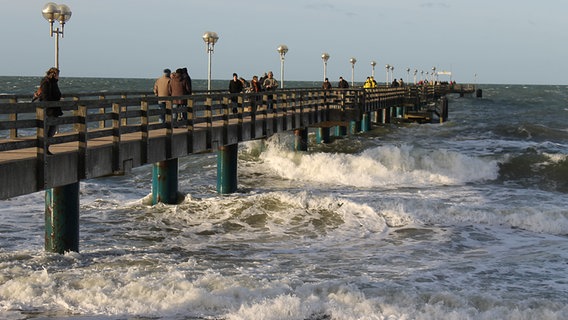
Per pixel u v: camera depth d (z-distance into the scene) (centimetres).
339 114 3841
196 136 2172
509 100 13725
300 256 1823
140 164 1827
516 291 1502
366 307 1327
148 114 1853
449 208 2320
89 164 1595
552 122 7125
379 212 2292
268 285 1434
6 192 1342
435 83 12450
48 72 1739
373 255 1847
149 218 2239
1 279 1458
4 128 1345
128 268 1609
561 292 1502
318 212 2292
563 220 2230
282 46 4297
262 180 3192
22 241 1889
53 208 1703
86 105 1567
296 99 3281
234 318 1270
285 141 3897
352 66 6138
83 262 1670
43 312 1281
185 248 1895
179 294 1361
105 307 1312
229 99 2467
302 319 1284
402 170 3394
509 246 1994
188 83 2497
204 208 2334
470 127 5941
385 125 6103
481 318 1295
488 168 3428
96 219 2219
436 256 1853
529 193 2975
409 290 1440
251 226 2173
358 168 3325
